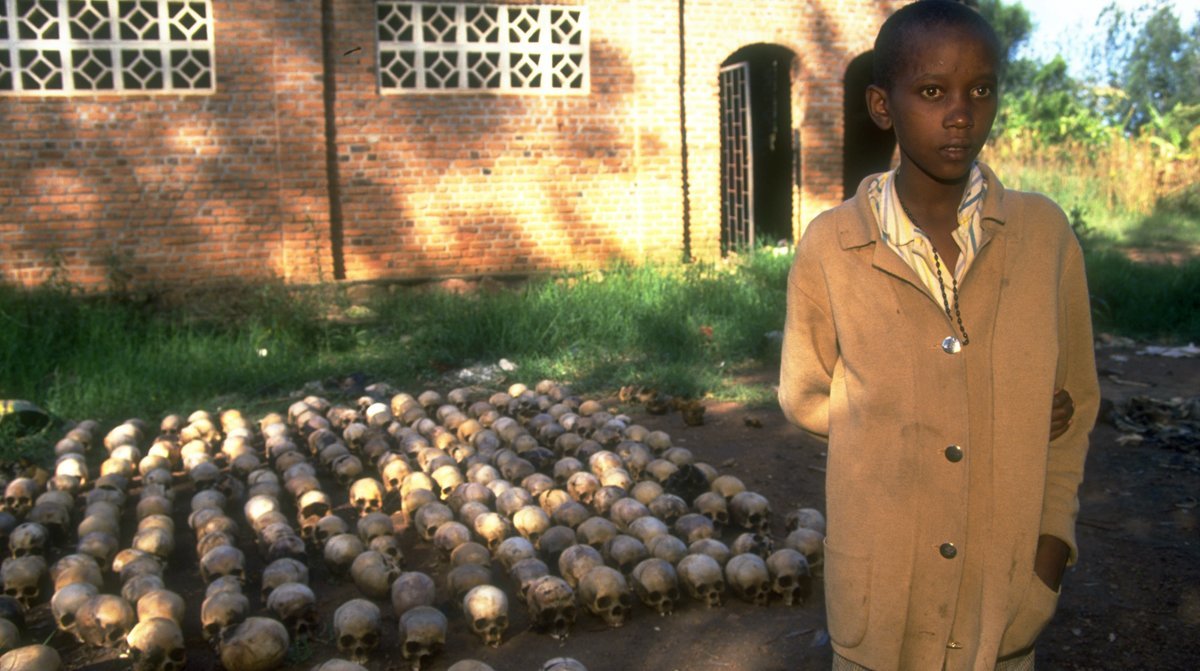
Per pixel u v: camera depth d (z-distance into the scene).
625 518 4.79
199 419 6.73
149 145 9.73
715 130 11.58
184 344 8.59
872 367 1.80
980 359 1.78
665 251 11.36
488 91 10.65
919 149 1.71
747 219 13.21
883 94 1.79
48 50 10.16
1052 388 1.77
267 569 4.18
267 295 9.44
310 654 3.79
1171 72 25.02
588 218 11.12
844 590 1.84
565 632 3.89
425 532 4.86
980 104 1.70
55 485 5.43
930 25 1.69
